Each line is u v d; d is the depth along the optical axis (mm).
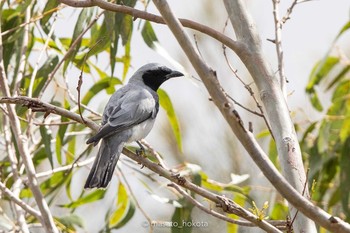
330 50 11883
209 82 6172
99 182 8742
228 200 7172
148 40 11312
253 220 6961
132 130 9383
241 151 12672
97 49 10633
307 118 12781
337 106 12766
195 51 6254
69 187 12461
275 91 7961
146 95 10000
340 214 13070
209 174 12617
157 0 6336
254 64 8070
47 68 11227
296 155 7660
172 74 11047
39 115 11680
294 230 7469
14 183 10031
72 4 8539
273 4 8852
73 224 12289
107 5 8477
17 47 11500
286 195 6066
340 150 12914
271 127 7898
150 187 12836
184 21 8359
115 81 12305
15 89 10594
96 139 8484
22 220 9484
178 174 7613
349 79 13336
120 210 12477
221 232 12117
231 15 8344
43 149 12312
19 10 11859
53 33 11727
